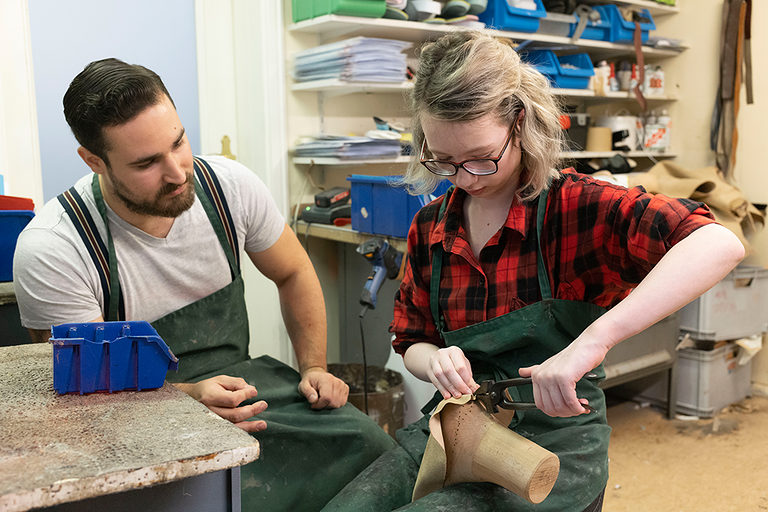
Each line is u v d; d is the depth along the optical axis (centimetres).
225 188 151
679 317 293
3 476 70
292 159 291
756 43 319
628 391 319
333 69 263
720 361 297
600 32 327
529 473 90
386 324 274
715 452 261
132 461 74
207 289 150
